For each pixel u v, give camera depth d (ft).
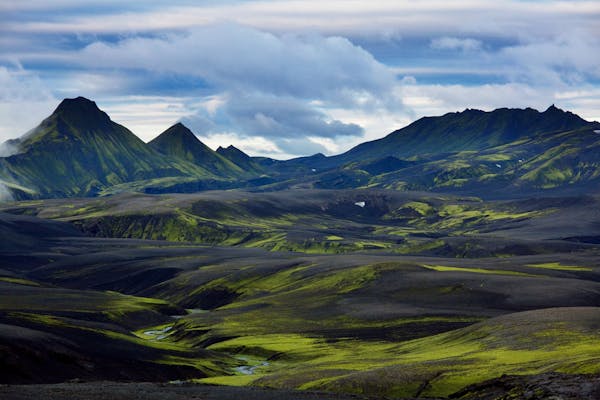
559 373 439.22
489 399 431.84
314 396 476.13
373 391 489.67
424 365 531.50
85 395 472.03
